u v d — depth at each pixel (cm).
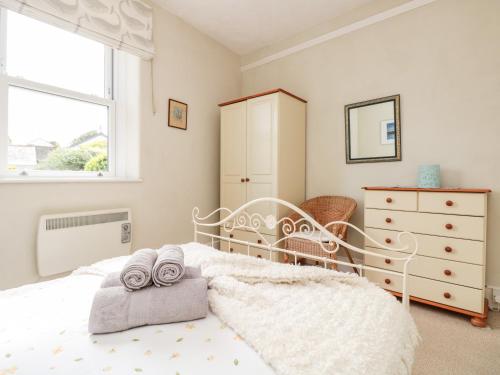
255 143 268
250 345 75
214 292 100
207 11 259
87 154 220
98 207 211
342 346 72
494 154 191
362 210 252
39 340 75
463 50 202
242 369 65
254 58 336
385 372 67
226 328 84
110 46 213
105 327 78
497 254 190
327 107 274
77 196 199
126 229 222
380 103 239
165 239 260
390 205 199
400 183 230
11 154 179
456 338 157
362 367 65
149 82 243
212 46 307
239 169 281
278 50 312
